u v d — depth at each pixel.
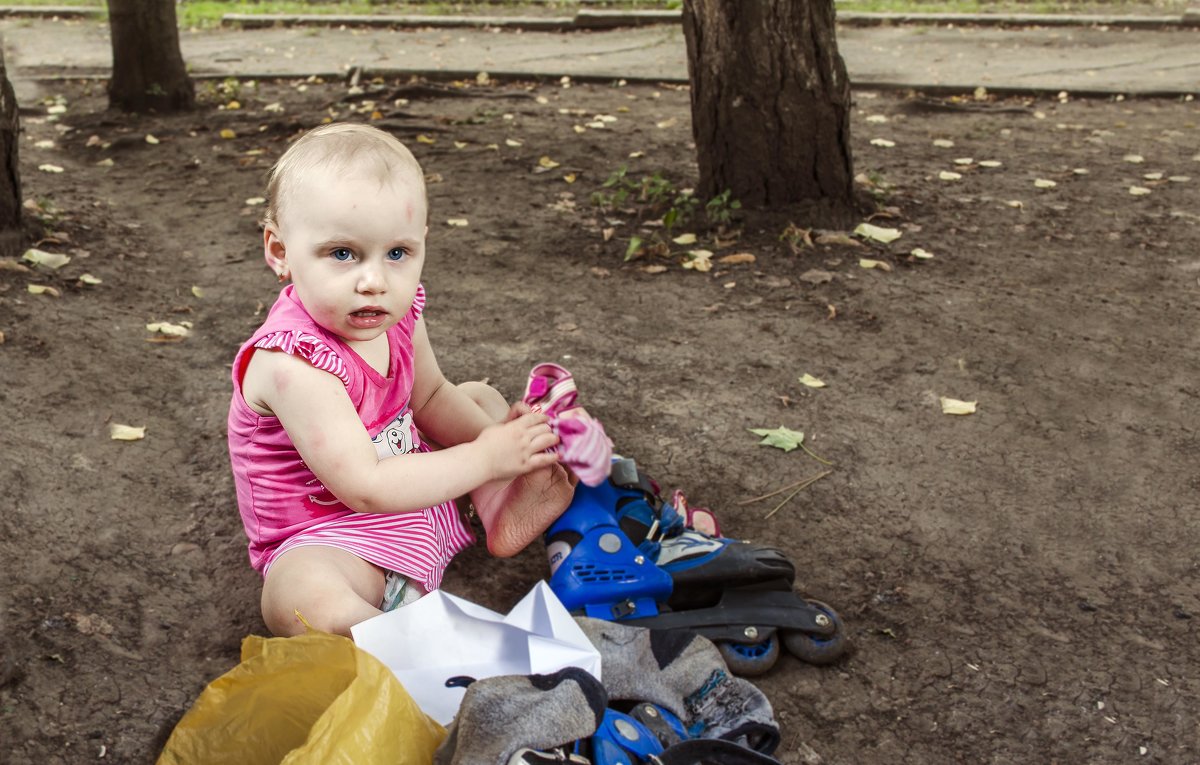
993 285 4.54
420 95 8.66
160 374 3.68
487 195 5.88
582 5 13.42
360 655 1.70
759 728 1.95
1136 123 7.66
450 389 2.64
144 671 2.28
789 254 4.86
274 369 2.16
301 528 2.30
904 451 3.25
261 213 5.66
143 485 2.99
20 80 9.69
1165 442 3.31
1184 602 2.57
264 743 1.83
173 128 7.66
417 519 2.34
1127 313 4.26
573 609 2.30
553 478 2.38
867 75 9.41
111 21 8.04
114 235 5.20
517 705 1.72
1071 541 2.82
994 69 9.59
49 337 3.86
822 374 3.74
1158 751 2.13
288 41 11.77
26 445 3.11
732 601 2.36
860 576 2.66
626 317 4.23
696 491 3.02
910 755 2.12
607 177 6.20
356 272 2.09
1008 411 3.49
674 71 9.82
